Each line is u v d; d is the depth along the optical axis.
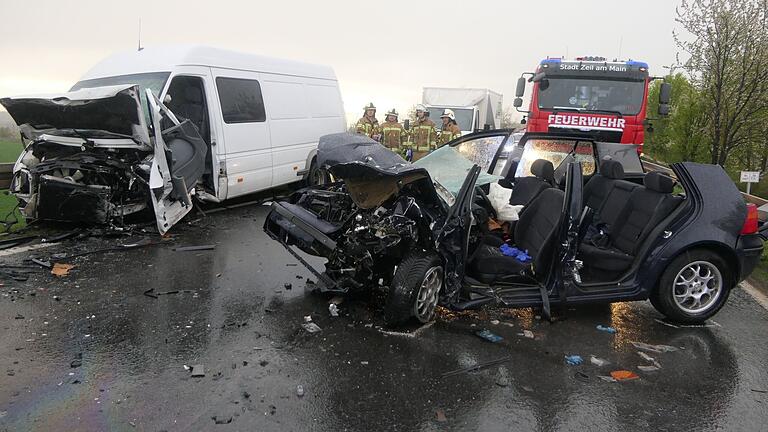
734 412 3.31
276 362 3.68
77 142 6.84
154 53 8.14
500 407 3.26
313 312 4.59
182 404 3.12
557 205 4.69
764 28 9.94
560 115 11.12
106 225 7.03
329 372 3.58
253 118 8.90
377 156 4.36
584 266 5.03
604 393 3.48
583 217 4.51
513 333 4.35
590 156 6.46
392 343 4.04
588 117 11.01
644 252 4.63
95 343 3.85
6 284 4.93
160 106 6.97
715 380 3.71
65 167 6.75
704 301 4.77
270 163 9.31
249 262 5.98
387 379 3.52
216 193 8.24
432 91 19.64
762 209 6.33
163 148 6.79
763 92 10.04
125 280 5.21
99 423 2.91
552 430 3.06
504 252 4.84
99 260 5.80
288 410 3.12
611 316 4.86
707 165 4.88
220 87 8.29
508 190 5.39
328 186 5.27
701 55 10.68
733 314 5.07
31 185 6.83
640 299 4.66
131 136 6.67
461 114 18.62
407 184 4.36
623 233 5.15
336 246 4.40
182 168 7.19
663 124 17.55
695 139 13.30
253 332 4.14
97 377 3.38
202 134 8.16
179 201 7.24
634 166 6.14
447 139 11.32
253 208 9.07
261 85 9.19
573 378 3.66
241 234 7.24
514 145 6.73
